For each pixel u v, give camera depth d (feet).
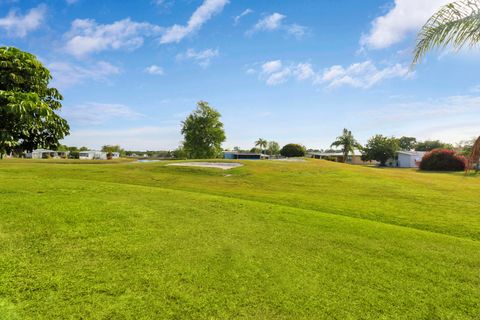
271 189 48.85
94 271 13.55
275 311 11.16
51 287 11.90
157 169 67.21
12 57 13.94
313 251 17.87
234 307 11.28
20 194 27.84
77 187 34.35
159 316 10.44
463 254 18.51
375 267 15.87
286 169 72.02
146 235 18.95
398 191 47.85
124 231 19.39
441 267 16.26
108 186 36.88
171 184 51.72
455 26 20.45
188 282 13.04
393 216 31.12
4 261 13.84
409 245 19.88
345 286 13.48
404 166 197.47
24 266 13.55
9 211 21.59
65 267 13.76
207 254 16.40
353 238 20.83
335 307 11.64
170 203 28.96
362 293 12.91
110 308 10.73
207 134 187.32
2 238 16.51
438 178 71.36
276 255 16.88
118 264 14.46
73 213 22.16
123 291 11.96
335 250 18.24
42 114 13.23
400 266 16.16
